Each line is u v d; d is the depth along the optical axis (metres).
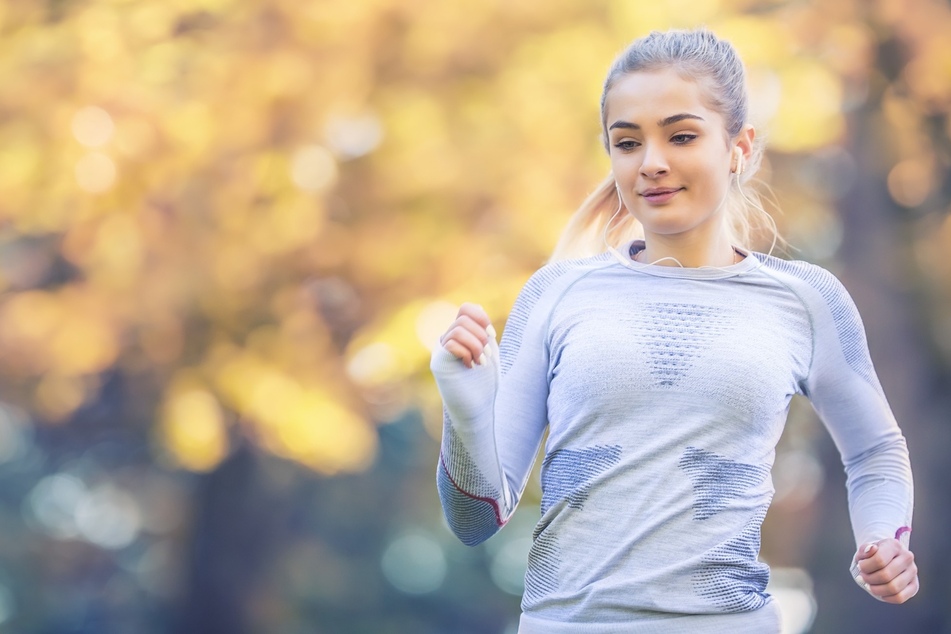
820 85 12.77
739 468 3.23
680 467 3.21
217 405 14.65
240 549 22.39
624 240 3.92
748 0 12.70
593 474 3.27
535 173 13.05
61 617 29.14
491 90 13.48
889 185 14.09
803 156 14.27
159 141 13.30
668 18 12.63
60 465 29.64
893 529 3.55
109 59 13.43
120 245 13.71
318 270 13.92
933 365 14.59
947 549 14.21
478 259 13.16
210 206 13.63
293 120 13.53
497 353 3.35
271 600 22.86
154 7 13.51
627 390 3.27
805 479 17.67
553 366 3.48
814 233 15.23
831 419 3.68
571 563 3.28
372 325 13.68
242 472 22.17
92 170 13.38
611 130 3.42
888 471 3.66
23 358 14.77
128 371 15.55
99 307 14.27
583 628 3.21
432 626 32.53
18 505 31.48
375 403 15.37
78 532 31.73
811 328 3.47
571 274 3.55
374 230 13.74
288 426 14.63
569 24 13.30
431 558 35.91
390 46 13.59
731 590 3.17
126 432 21.95
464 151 13.37
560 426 3.36
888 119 13.57
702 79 3.36
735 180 3.73
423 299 13.38
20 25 13.93
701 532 3.18
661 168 3.33
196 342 14.52
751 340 3.30
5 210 13.80
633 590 3.17
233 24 13.55
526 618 3.36
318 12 13.38
